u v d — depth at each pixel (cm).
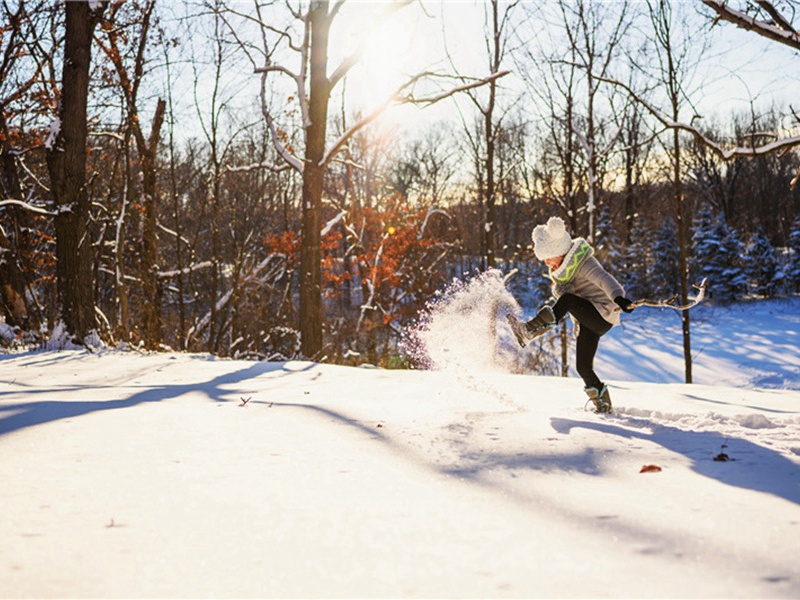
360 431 449
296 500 293
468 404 588
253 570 216
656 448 400
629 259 4619
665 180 5059
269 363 1015
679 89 2084
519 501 291
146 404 574
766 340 3725
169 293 3600
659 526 257
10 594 197
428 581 207
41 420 487
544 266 3772
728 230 4966
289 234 2819
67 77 1388
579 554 229
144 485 315
